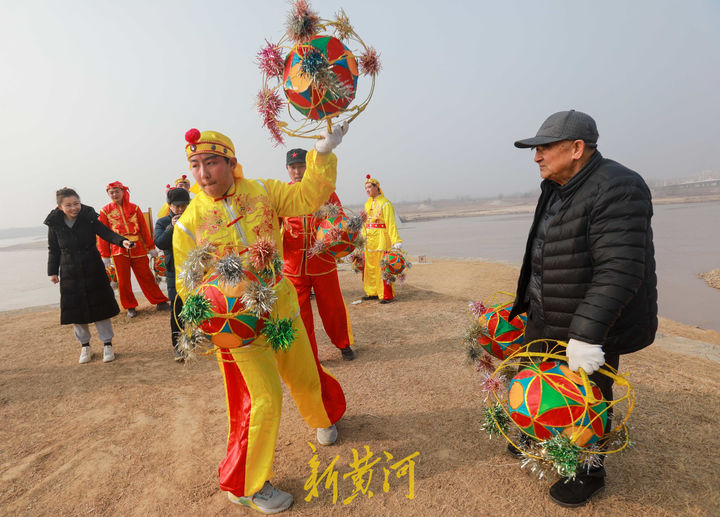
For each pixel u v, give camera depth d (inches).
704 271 505.0
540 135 88.1
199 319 86.0
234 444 97.9
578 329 79.0
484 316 115.5
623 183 79.3
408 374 172.9
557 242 88.5
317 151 98.3
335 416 123.9
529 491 99.7
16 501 108.2
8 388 183.0
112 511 102.4
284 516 96.0
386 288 302.4
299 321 106.7
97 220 206.7
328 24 93.6
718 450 110.9
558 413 82.8
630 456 109.7
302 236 161.6
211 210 95.0
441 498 99.2
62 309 201.0
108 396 170.1
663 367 168.7
